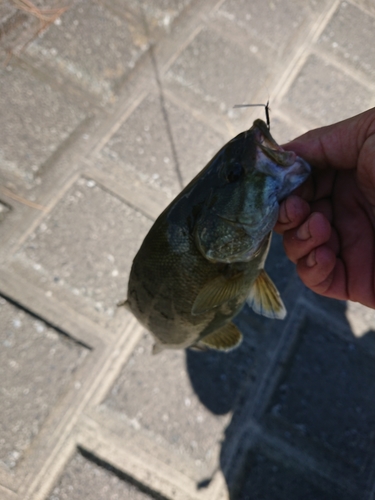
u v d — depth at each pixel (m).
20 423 0.25
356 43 0.43
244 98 0.37
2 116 0.33
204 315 0.18
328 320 0.31
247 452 0.27
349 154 0.20
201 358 0.28
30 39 0.36
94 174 0.32
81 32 0.37
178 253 0.17
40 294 0.28
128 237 0.31
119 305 0.21
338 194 0.21
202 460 0.26
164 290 0.18
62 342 0.27
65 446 0.25
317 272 0.19
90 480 0.25
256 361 0.29
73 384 0.27
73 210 0.31
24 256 0.29
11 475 0.24
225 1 0.41
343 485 0.27
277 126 0.37
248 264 0.18
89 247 0.30
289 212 0.18
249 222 0.17
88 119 0.34
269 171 0.17
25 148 0.32
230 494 0.26
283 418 0.28
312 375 0.29
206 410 0.27
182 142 0.35
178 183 0.33
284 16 0.42
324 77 0.40
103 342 0.28
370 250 0.21
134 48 0.37
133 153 0.34
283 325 0.30
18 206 0.30
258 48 0.40
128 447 0.26
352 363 0.30
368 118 0.19
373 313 0.31
